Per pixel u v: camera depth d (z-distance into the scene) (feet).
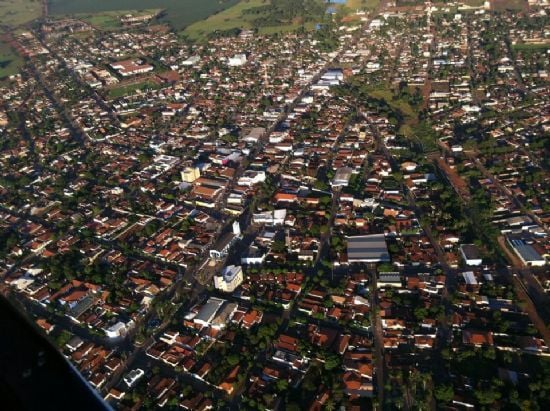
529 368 565.53
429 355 589.73
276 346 609.01
